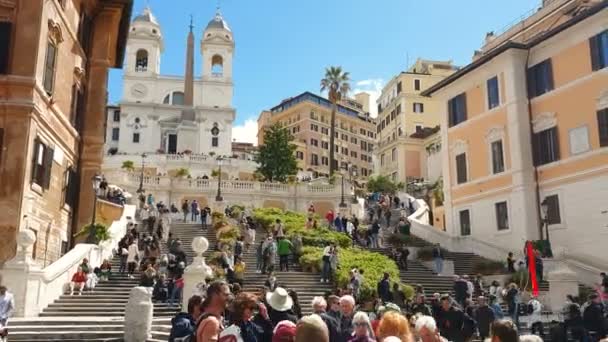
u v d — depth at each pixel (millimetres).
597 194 26031
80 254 19812
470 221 33875
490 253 29609
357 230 33469
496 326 5219
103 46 27812
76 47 24984
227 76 92938
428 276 26094
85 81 27031
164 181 49406
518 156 30016
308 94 112938
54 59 21953
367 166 122750
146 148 86688
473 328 11055
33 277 15797
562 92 28594
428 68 81500
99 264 22516
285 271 24250
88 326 13734
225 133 89312
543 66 30094
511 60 31016
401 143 69250
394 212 40906
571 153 27750
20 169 19031
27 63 19781
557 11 35625
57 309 16531
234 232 29641
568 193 27703
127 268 22078
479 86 33938
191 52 92375
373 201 47281
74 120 25391
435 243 33000
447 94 36969
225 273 21578
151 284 18938
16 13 20188
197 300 6203
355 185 56875
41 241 20969
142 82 89688
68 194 24797
